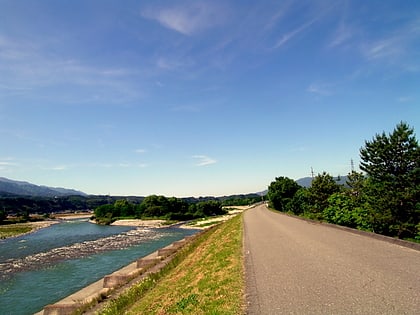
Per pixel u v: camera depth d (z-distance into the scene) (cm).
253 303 802
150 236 6188
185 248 2783
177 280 1427
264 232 2634
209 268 1422
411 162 2698
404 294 761
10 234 7138
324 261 1228
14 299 2195
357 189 3638
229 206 19375
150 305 1105
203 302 887
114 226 9562
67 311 1452
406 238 2661
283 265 1228
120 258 3625
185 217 11188
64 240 5772
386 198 2708
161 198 12731
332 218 3064
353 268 1069
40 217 14388
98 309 1345
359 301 739
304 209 5100
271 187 8469
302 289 879
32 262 3569
